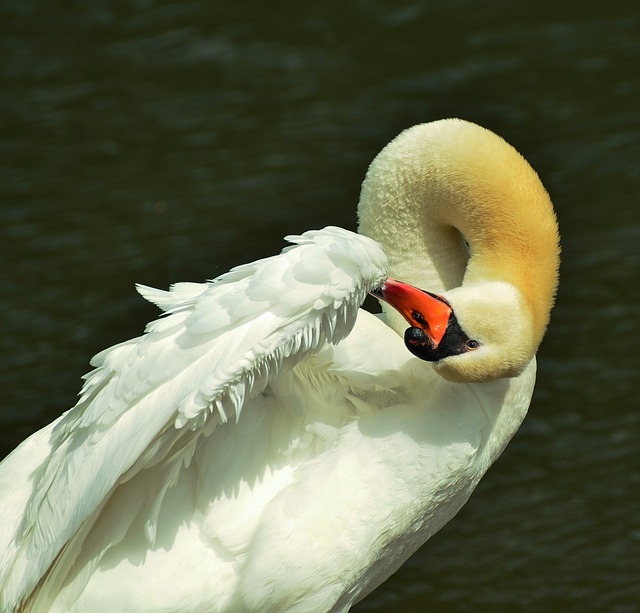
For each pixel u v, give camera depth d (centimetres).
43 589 820
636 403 1391
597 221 1697
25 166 1867
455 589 1171
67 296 1581
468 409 876
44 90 2053
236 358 752
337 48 2138
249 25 2217
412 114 1936
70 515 768
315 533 837
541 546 1216
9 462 881
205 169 1844
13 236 1708
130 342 787
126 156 1883
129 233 1706
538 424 1376
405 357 888
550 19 2191
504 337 844
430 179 919
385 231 948
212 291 774
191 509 842
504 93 1980
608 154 1828
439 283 947
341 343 866
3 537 841
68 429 796
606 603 1141
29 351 1482
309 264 769
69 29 2223
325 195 1767
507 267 890
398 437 859
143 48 2156
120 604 830
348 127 1917
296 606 852
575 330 1505
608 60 2052
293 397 853
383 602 1159
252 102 2002
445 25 2192
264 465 856
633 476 1295
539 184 914
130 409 760
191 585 835
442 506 901
